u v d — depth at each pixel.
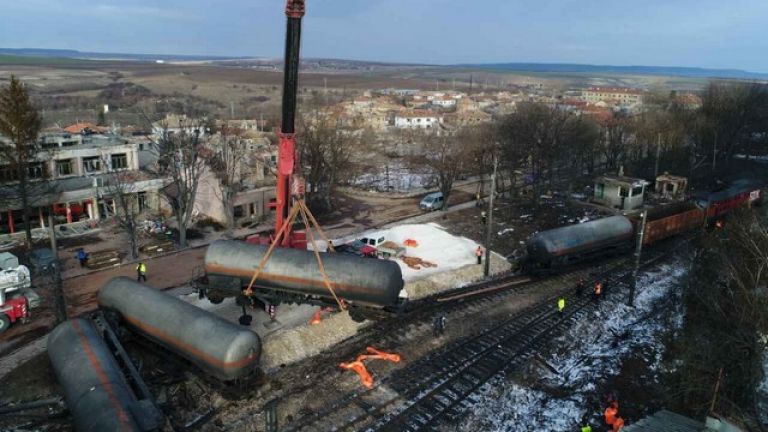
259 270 28.47
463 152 68.56
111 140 55.09
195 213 51.00
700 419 21.17
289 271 28.05
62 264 38.31
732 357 22.81
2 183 42.34
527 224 52.16
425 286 35.44
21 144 38.75
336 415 21.73
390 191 66.81
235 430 20.64
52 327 28.70
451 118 150.12
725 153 84.88
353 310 27.92
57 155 47.69
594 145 75.56
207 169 49.66
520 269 40.09
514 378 25.14
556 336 29.50
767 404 21.58
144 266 35.09
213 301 30.66
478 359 26.56
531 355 27.28
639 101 189.25
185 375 23.98
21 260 38.66
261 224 49.84
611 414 22.06
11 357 25.58
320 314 29.48
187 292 33.72
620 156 81.94
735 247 30.78
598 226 40.62
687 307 31.50
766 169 81.00
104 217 48.69
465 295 33.91
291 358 26.06
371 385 23.98
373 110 164.62
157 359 25.23
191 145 51.97
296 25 26.97
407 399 23.08
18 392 22.81
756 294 25.11
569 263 39.50
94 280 35.69
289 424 21.11
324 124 71.81
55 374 23.05
